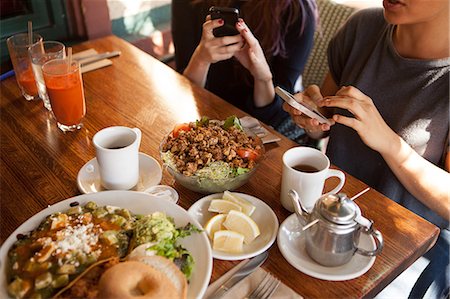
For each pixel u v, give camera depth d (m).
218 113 1.38
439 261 1.25
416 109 1.30
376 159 1.40
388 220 0.99
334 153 1.49
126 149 0.98
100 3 2.13
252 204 0.99
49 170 1.12
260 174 1.12
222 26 1.48
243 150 1.03
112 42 1.87
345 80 1.48
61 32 2.11
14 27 1.97
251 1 1.68
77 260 0.74
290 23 1.70
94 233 0.80
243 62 1.62
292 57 1.75
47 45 1.48
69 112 1.25
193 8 1.89
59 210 0.88
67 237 0.78
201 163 1.01
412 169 1.20
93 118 1.35
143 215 0.88
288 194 0.98
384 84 1.36
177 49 2.05
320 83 1.96
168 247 0.79
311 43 1.76
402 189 1.37
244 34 1.46
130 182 1.04
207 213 0.97
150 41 2.65
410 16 1.14
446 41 1.25
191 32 1.95
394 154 1.19
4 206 1.00
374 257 0.87
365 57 1.44
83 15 2.10
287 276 0.85
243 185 1.08
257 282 0.83
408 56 1.33
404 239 0.94
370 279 0.85
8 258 0.77
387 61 1.35
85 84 1.54
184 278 0.73
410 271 1.25
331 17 1.88
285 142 1.25
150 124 1.32
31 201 1.02
